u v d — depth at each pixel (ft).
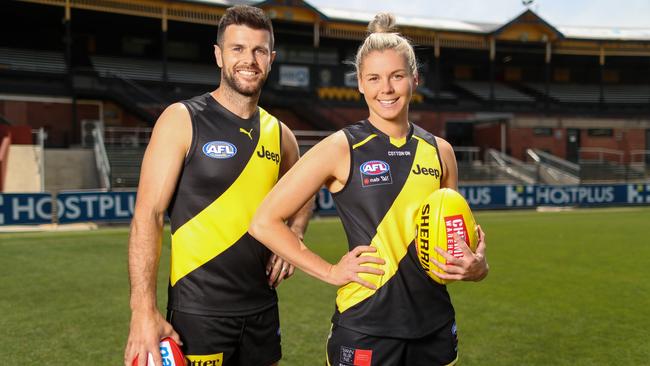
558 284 22.24
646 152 109.91
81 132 88.38
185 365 7.55
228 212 8.21
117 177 62.03
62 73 88.07
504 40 111.65
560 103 121.80
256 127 8.71
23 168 60.03
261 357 8.58
